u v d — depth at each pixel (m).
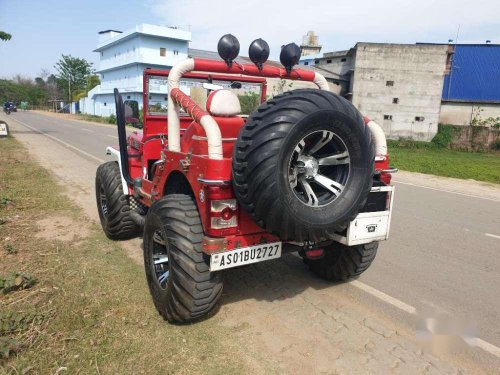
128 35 38.72
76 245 4.92
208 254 2.83
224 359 2.83
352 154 2.92
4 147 14.69
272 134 2.51
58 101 81.38
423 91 27.83
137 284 3.87
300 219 2.71
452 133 27.27
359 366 2.84
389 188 3.36
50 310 3.32
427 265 4.78
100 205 5.37
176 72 3.33
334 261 3.93
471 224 6.63
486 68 29.31
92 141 18.64
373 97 28.61
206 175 2.78
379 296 3.92
